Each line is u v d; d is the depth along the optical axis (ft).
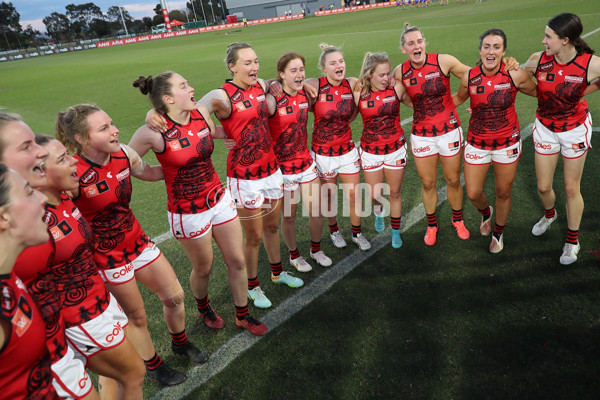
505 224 13.24
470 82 11.62
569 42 10.23
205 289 10.60
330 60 11.32
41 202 4.99
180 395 9.07
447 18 83.20
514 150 11.68
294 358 9.63
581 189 15.12
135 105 41.29
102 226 8.06
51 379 5.42
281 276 12.33
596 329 9.28
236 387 9.09
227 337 10.62
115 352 7.26
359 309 10.91
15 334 4.65
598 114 22.03
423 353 9.29
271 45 80.23
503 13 76.59
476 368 8.77
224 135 10.59
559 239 12.68
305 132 11.64
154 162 25.88
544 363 8.66
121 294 8.46
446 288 11.25
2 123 5.45
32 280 5.97
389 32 73.97
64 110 7.55
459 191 13.28
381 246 13.71
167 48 113.19
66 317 6.78
